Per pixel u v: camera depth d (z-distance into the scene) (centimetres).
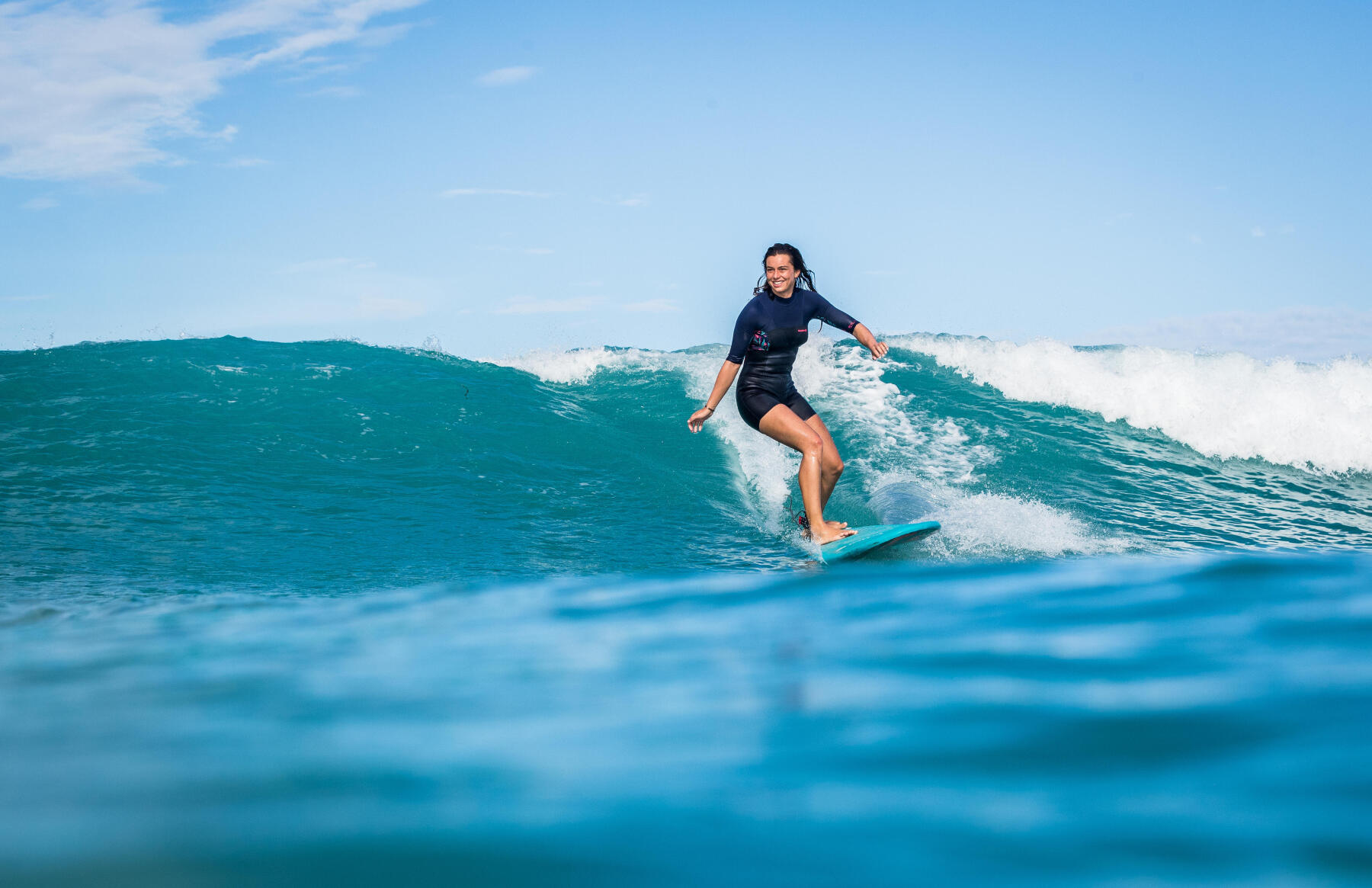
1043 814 161
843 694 240
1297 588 378
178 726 223
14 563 462
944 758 190
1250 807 162
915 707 225
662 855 148
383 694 251
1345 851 145
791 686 250
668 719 222
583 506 624
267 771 190
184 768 193
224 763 196
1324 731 201
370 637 331
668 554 519
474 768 190
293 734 215
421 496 620
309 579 450
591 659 290
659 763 190
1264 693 230
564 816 164
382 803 172
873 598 384
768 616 354
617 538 555
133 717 232
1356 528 602
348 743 208
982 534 556
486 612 377
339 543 521
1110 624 319
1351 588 376
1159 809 162
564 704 237
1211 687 237
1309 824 155
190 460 650
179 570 461
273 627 352
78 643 326
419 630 343
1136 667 260
